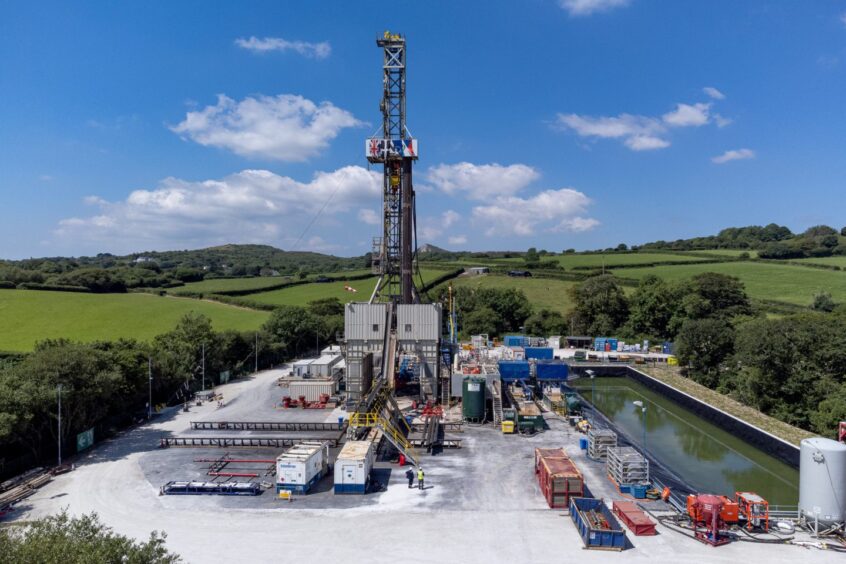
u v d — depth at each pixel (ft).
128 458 137.18
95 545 52.42
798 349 193.77
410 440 146.41
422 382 193.06
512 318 433.48
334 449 143.13
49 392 130.11
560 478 105.50
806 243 582.35
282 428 165.48
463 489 115.34
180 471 127.13
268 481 120.78
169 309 397.19
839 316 240.12
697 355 256.52
